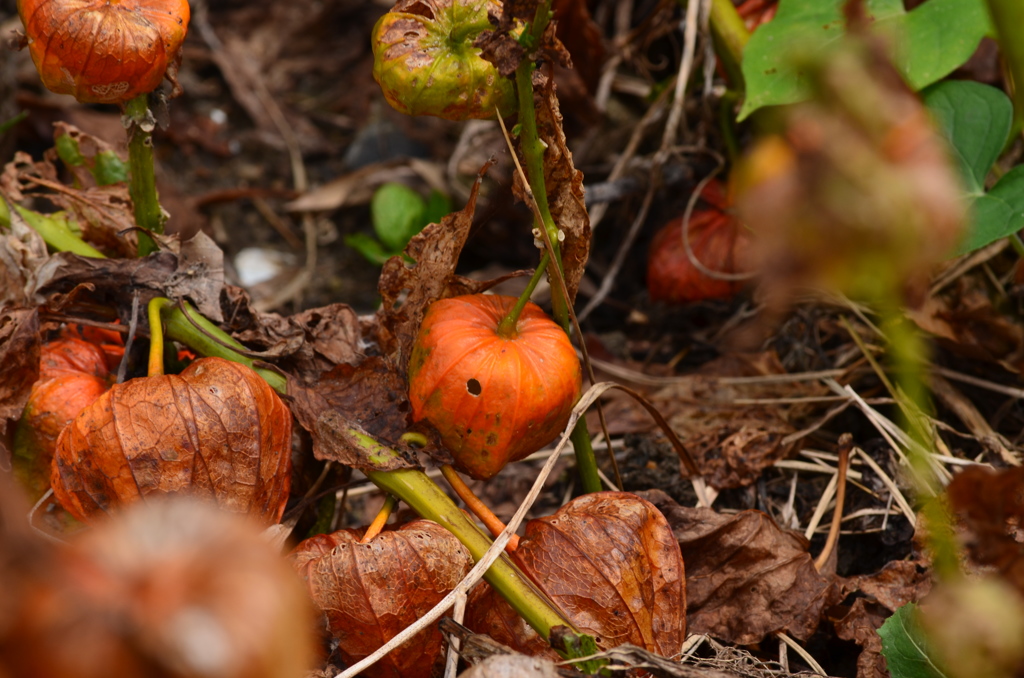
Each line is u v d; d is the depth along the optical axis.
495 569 0.75
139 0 0.77
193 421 0.75
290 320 0.81
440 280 0.78
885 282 0.58
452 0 0.76
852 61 0.57
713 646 0.78
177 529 0.56
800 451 0.87
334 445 0.77
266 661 0.55
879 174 0.56
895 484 0.84
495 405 0.75
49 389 0.79
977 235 0.81
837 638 0.80
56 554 0.56
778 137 0.59
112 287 0.80
